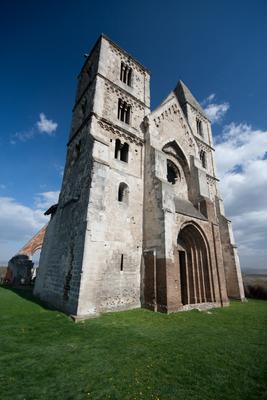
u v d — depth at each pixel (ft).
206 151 102.32
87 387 18.25
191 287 63.72
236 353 25.61
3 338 28.81
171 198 57.98
